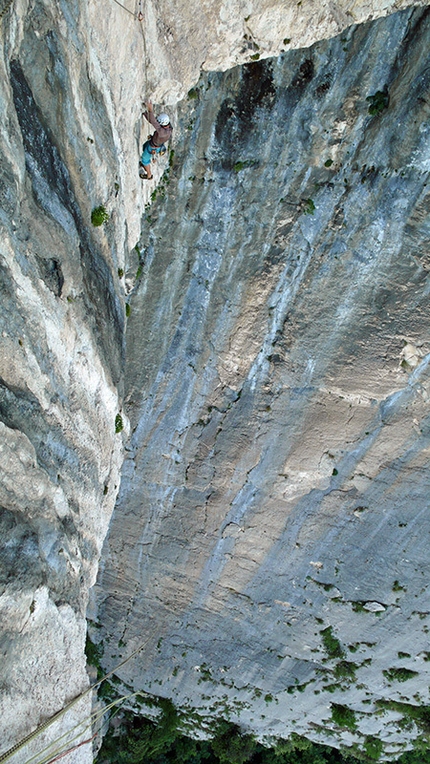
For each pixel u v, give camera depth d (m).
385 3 10.27
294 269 13.84
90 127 8.96
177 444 16.41
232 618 19.42
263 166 13.13
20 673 7.82
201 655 20.80
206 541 17.81
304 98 12.05
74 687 9.87
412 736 21.48
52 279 8.37
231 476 16.36
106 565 19.45
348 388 14.15
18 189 7.03
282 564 17.58
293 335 14.32
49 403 8.72
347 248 13.28
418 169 12.02
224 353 14.97
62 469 9.37
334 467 15.34
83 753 10.09
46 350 8.51
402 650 18.09
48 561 8.46
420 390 13.55
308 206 13.25
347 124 12.20
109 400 12.09
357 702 20.73
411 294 12.94
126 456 16.70
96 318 10.66
